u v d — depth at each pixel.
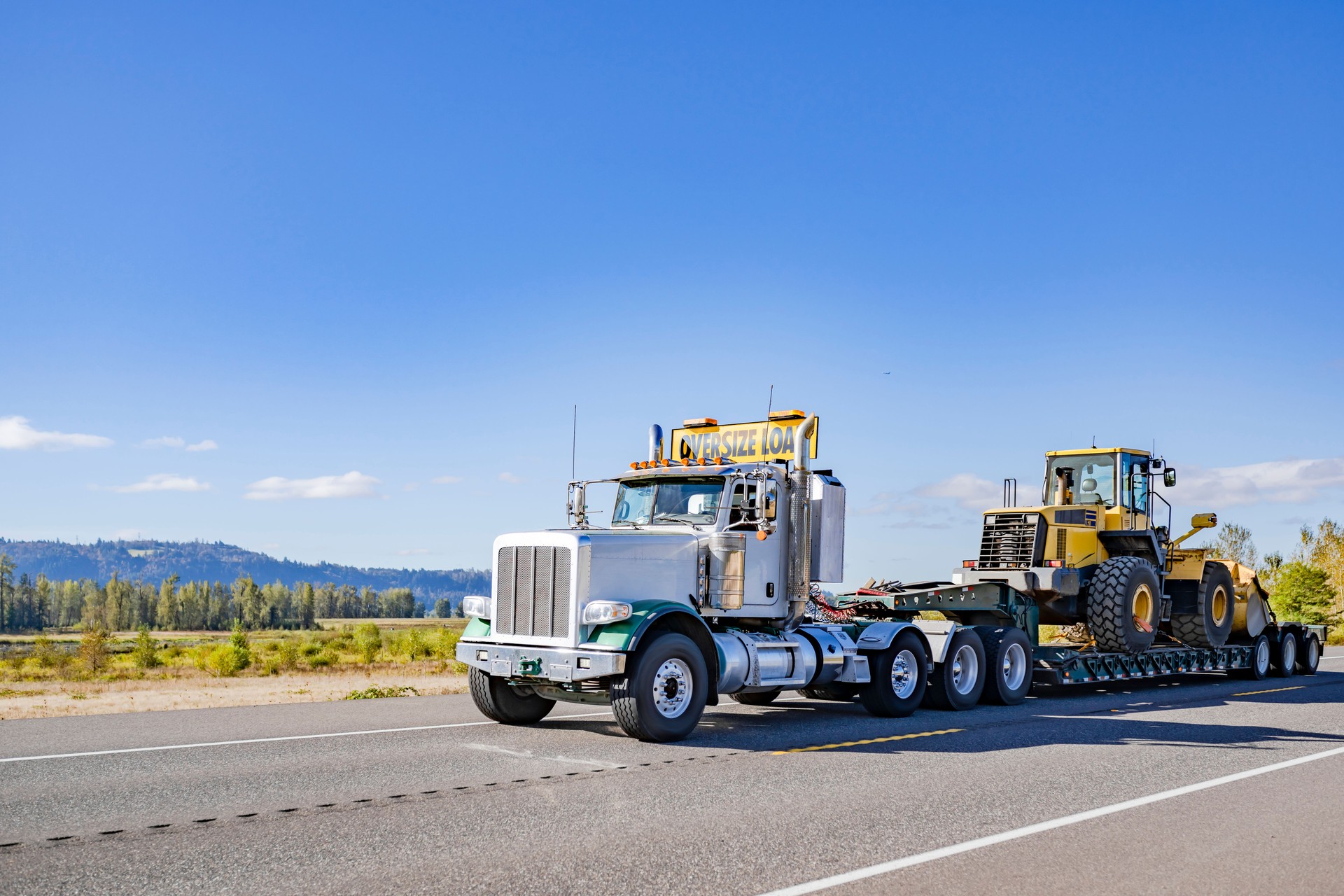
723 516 11.20
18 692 20.48
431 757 8.98
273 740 9.92
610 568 10.20
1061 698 15.55
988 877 5.32
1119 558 16.25
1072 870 5.48
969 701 13.73
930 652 13.56
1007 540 16.31
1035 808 7.05
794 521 11.81
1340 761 9.32
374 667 30.75
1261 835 6.36
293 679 24.56
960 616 16.44
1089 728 11.54
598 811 6.80
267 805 6.90
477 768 8.41
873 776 8.26
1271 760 9.31
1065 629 17.69
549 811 6.79
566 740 10.15
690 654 10.20
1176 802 7.35
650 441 12.77
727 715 12.71
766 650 11.27
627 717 9.84
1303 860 5.78
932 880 5.24
